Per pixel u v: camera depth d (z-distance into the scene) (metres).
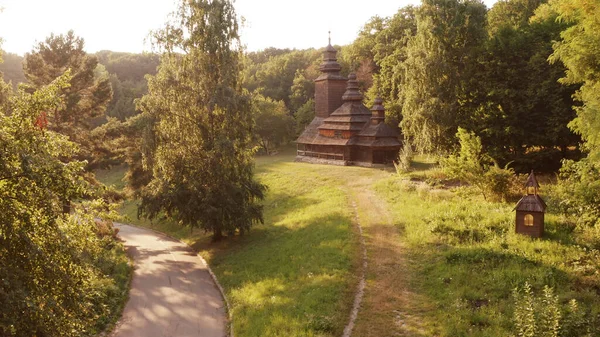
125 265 32.56
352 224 33.78
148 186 36.38
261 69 136.50
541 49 43.12
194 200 34.44
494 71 44.69
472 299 19.88
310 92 106.38
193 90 34.84
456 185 40.31
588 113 19.77
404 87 50.16
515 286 20.14
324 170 58.53
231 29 35.47
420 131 46.41
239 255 34.00
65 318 14.10
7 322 12.10
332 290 22.12
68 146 15.89
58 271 13.80
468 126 44.72
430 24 46.28
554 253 22.50
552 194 30.44
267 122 86.94
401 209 35.31
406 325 18.56
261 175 61.31
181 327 22.05
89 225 16.17
